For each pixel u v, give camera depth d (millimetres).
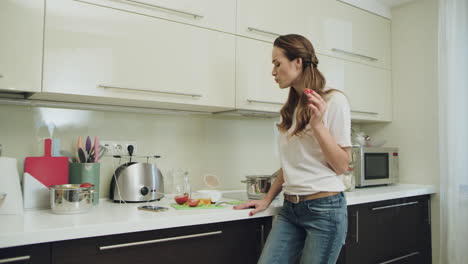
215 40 1834
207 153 2182
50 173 1527
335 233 1390
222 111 2104
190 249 1409
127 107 1874
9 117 1615
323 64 2291
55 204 1389
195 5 1768
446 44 2369
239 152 2316
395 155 2670
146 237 1306
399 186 2586
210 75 1814
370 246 2021
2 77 1314
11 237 1053
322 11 2305
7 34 1329
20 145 1634
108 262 1231
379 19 2727
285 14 2109
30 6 1375
